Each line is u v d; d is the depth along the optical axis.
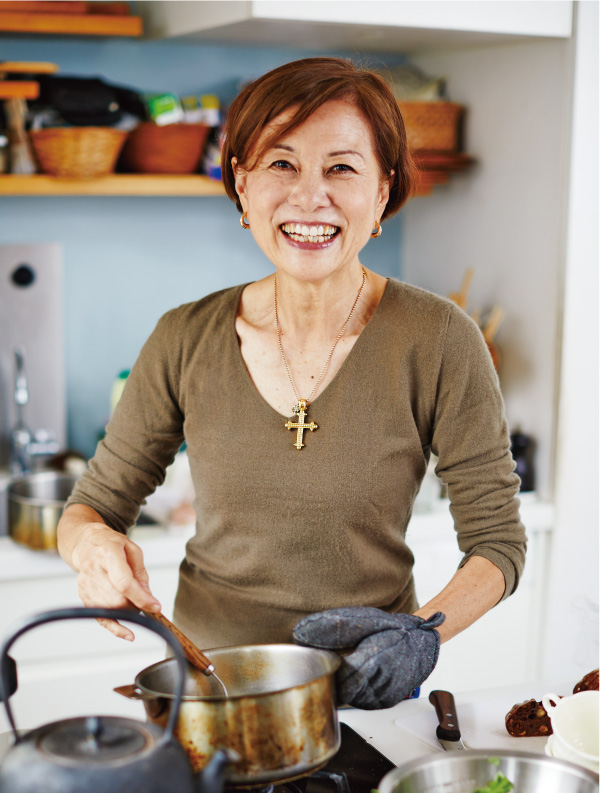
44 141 2.14
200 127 2.28
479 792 0.79
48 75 2.21
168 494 2.23
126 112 2.22
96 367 2.58
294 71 1.08
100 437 2.51
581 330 2.21
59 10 2.18
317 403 1.19
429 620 0.97
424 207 2.70
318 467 1.17
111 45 2.44
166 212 2.57
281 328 1.23
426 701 1.14
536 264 2.27
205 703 0.77
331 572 1.19
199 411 1.24
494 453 1.21
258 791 0.85
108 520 1.29
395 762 0.98
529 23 2.07
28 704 1.97
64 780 0.62
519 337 2.35
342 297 1.20
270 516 1.19
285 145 1.09
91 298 2.54
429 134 2.40
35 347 2.47
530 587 2.30
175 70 2.50
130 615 0.71
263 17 1.90
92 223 2.51
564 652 2.32
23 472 2.41
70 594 1.98
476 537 1.21
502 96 2.33
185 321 1.29
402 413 1.19
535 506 2.24
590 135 2.14
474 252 2.49
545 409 2.27
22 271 2.43
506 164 2.34
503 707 1.11
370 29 2.06
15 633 0.69
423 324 1.20
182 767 0.66
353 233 1.13
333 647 0.94
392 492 1.19
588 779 0.81
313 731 0.81
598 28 2.10
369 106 1.10
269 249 1.15
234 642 1.24
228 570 1.24
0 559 1.92
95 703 2.01
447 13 2.02
